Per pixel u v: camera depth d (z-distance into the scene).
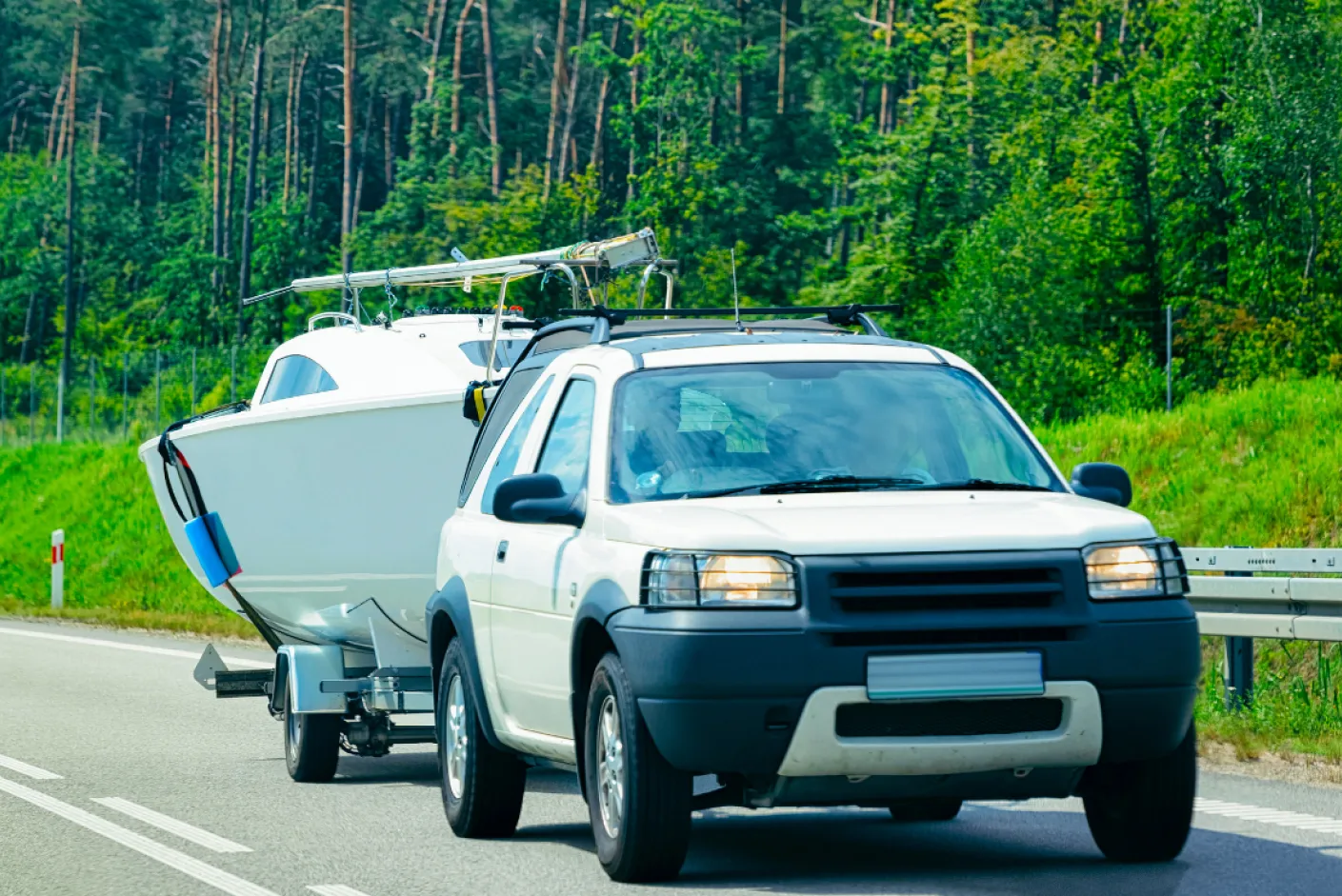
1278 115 97.94
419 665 25.33
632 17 178.12
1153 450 49.25
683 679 14.47
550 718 17.03
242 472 26.19
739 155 170.88
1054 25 157.75
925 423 17.00
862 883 15.72
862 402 17.12
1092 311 98.50
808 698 14.33
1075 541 14.91
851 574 14.56
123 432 109.00
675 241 153.12
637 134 169.62
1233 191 102.94
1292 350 87.31
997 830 19.06
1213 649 33.06
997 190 114.31
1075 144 109.56
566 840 18.89
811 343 17.92
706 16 172.25
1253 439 47.00
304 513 25.62
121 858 18.36
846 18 193.75
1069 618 14.61
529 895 15.58
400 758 27.94
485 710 18.67
